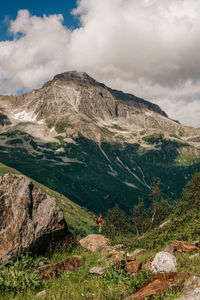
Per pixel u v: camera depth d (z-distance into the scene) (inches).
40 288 310.8
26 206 456.1
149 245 946.1
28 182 490.0
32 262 397.7
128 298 248.7
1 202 441.4
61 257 452.8
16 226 426.6
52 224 466.3
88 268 378.3
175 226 1288.1
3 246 399.9
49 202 491.2
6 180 471.5
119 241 979.3
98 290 276.4
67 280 327.0
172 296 230.7
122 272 316.8
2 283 300.2
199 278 258.2
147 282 277.6
